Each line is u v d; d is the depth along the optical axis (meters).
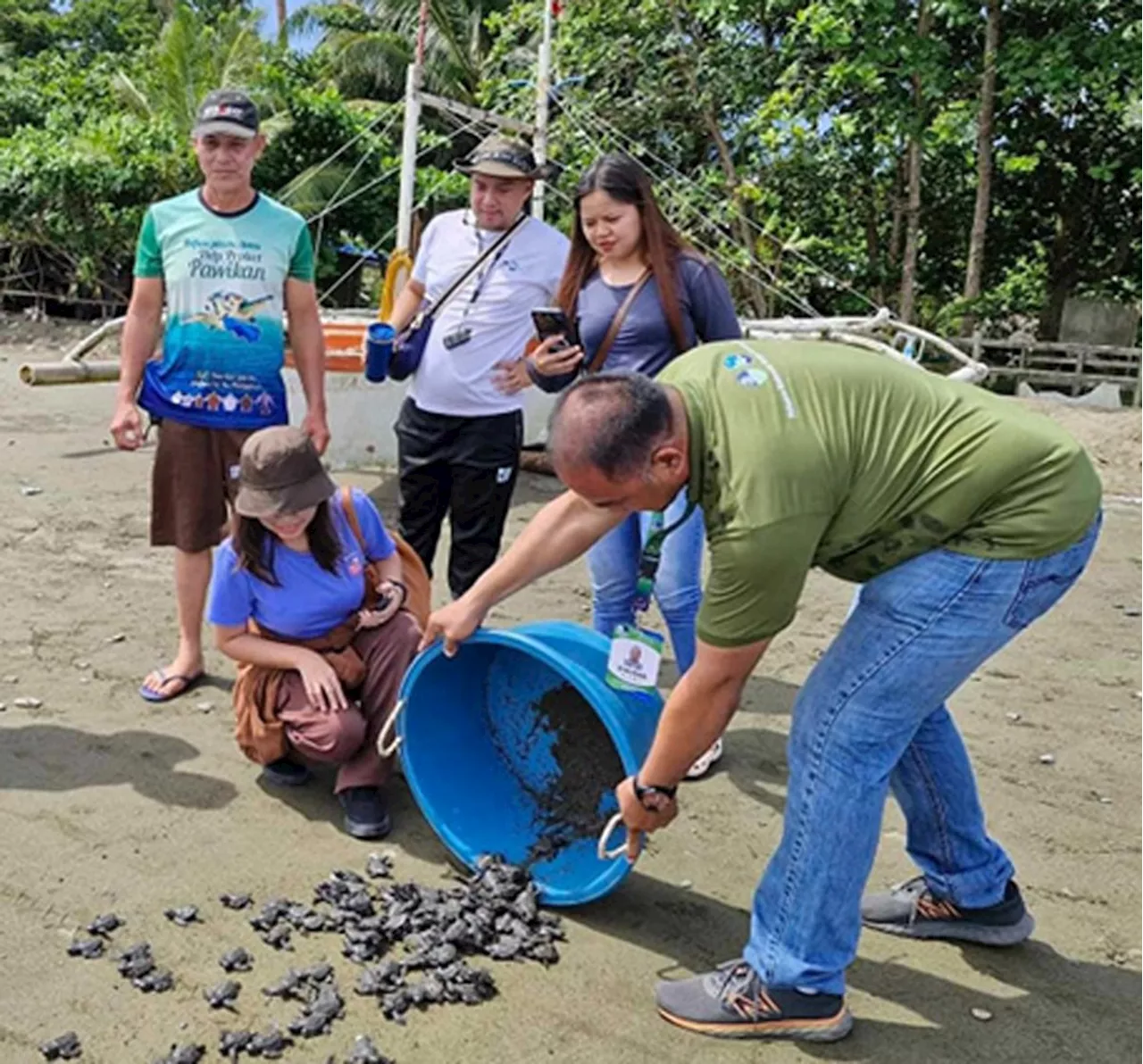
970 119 14.32
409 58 22.70
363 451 7.37
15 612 4.88
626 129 14.63
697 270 3.39
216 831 3.25
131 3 32.22
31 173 17.56
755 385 2.20
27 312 18.55
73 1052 2.39
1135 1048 2.59
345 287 19.09
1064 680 4.73
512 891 2.96
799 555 2.11
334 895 2.96
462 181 18.44
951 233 17.05
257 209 3.88
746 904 3.05
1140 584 6.19
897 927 2.95
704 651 2.22
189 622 4.12
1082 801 3.71
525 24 15.13
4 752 3.65
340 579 3.28
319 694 3.21
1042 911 3.10
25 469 7.46
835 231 16.34
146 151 17.89
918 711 2.39
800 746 2.44
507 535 6.42
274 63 21.48
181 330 3.86
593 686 2.68
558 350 3.34
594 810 3.14
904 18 13.64
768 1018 2.52
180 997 2.58
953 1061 2.52
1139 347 16.38
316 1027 2.48
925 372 2.40
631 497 2.17
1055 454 2.28
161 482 4.02
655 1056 2.48
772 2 13.59
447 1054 2.44
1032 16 14.09
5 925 2.80
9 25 31.61
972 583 2.27
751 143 14.50
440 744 3.21
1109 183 16.28
